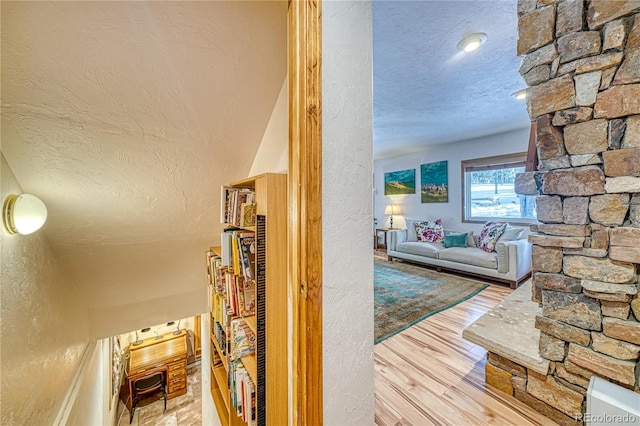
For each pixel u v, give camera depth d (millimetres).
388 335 2141
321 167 759
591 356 1085
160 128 1188
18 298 1073
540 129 1190
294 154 767
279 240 1075
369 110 883
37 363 1220
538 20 1159
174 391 3699
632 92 946
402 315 2525
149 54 930
